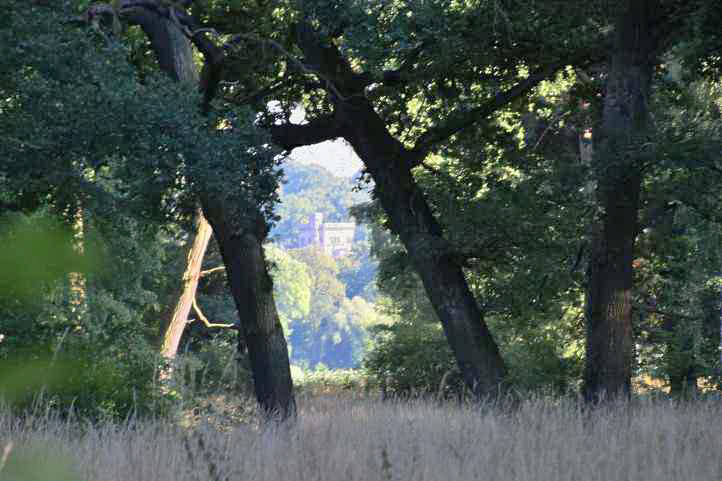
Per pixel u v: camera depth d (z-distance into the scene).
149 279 111.25
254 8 62.41
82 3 44.31
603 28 59.00
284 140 63.25
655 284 84.50
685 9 50.81
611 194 54.06
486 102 63.03
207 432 21.28
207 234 105.94
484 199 64.44
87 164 38.56
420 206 64.31
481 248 62.12
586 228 58.62
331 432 27.84
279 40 63.12
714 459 27.23
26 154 36.31
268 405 61.44
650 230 75.62
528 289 67.50
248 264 61.78
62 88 37.75
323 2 48.09
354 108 62.16
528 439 28.05
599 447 28.02
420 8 48.84
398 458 23.25
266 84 66.81
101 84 38.41
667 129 50.00
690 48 53.94
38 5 40.47
